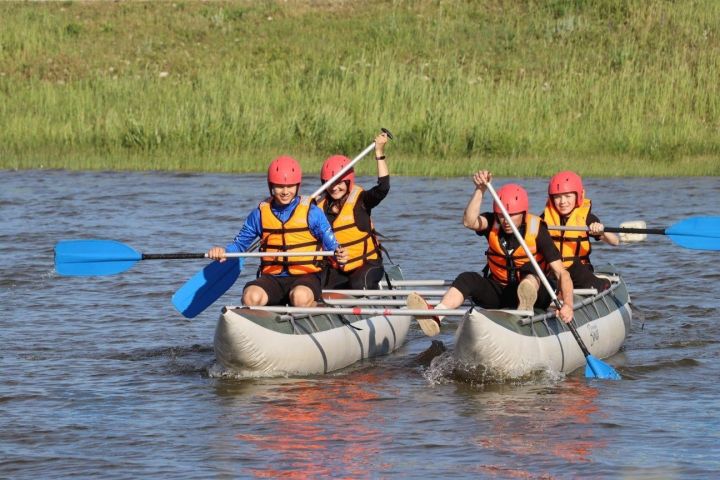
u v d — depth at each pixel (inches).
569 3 3988.7
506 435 868.0
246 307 1059.3
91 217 2100.1
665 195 2410.2
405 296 1289.4
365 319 1179.3
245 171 2837.1
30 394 991.0
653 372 1084.5
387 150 2987.2
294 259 1093.1
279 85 3292.3
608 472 780.6
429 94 3179.1
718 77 3405.5
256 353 1038.4
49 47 3777.1
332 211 1189.7
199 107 3142.2
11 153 2955.2
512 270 1080.2
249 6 4121.6
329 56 3732.8
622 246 1857.8
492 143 2942.9
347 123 3011.8
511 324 1039.6
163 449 837.2
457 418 916.6
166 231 1947.6
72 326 1282.0
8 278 1551.4
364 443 848.9
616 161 2883.9
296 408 949.8
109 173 2773.1
